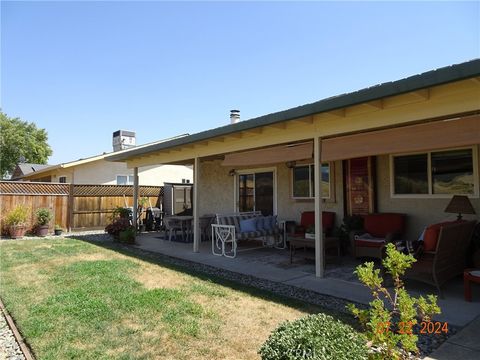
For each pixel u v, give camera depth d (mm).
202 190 14258
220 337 3859
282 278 6555
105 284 5992
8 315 4707
